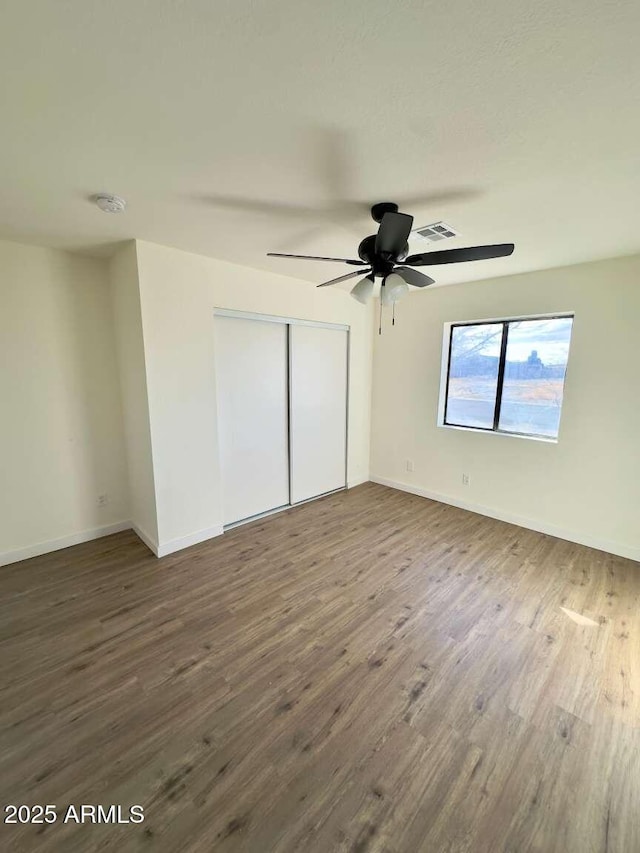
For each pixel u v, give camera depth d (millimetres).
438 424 4066
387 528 3467
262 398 3539
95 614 2264
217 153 1497
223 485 3350
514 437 3486
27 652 1961
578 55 1019
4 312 2643
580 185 1753
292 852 1163
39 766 1403
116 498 3332
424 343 4051
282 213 2078
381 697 1710
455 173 1653
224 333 3172
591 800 1308
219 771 1391
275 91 1157
